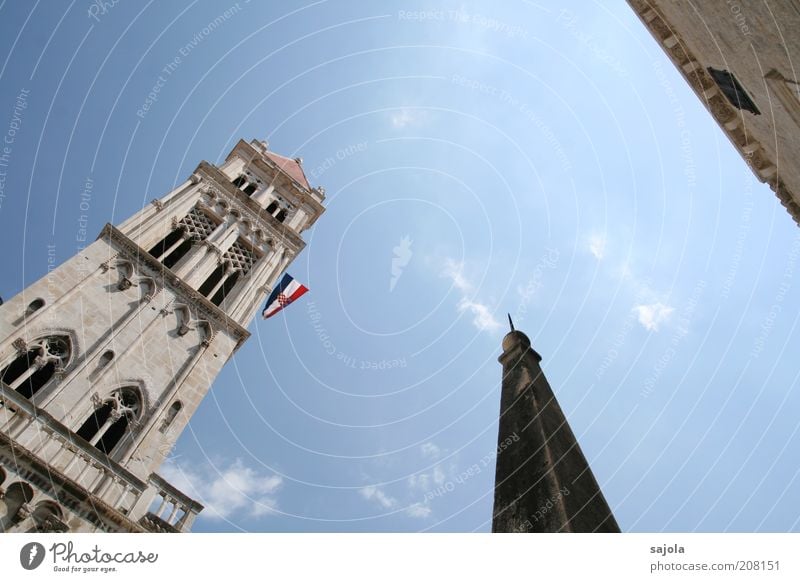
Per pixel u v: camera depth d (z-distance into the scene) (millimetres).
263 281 52781
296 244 60156
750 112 23422
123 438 32875
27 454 25141
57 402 31312
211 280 50156
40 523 24156
